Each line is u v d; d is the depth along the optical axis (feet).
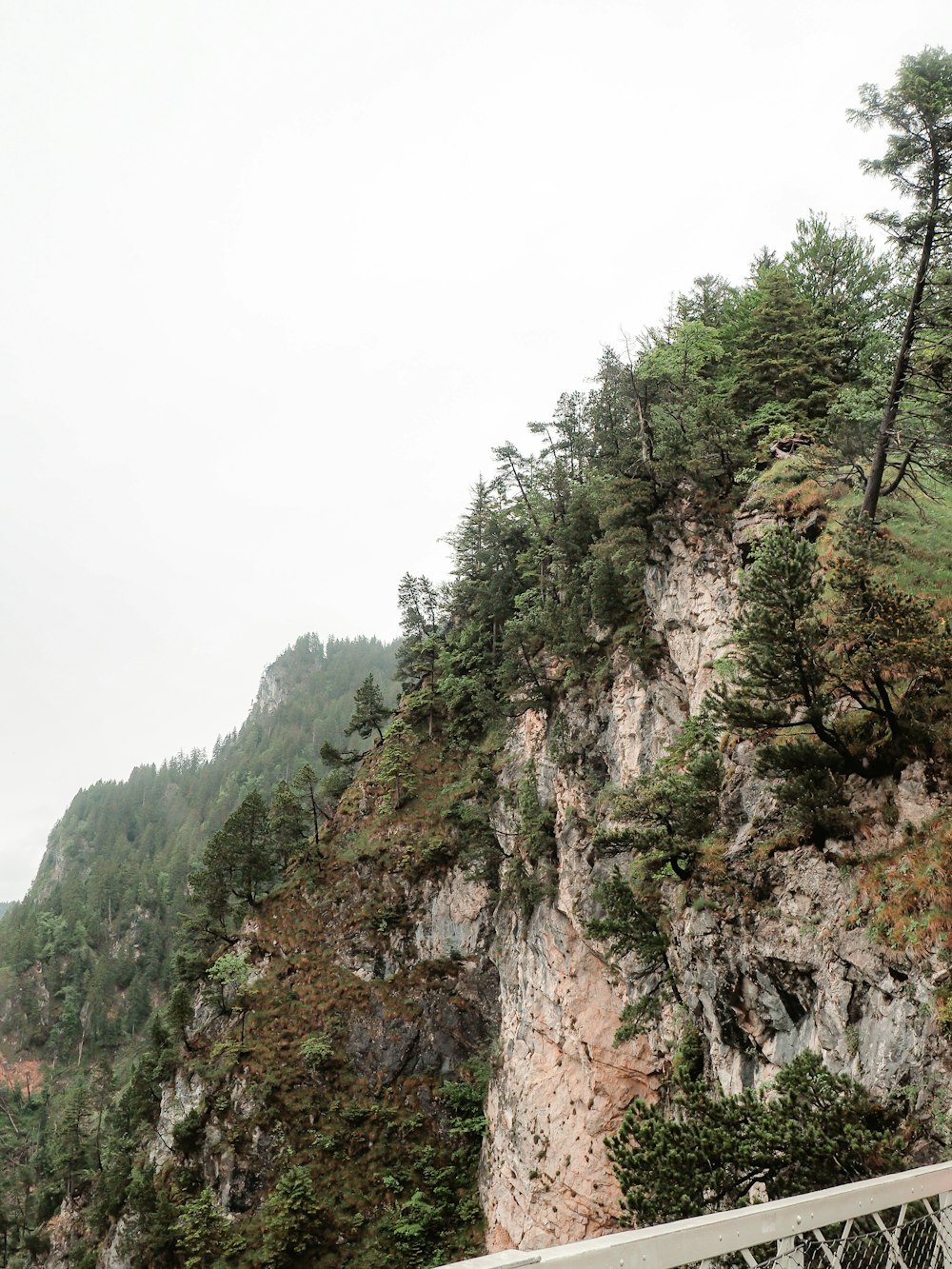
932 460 82.07
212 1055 151.84
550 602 145.79
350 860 175.63
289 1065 146.30
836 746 59.21
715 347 125.08
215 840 184.34
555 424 175.63
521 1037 119.96
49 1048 410.72
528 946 122.01
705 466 104.94
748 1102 49.34
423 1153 133.69
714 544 101.45
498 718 170.19
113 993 432.25
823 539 81.35
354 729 227.20
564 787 119.85
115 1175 174.09
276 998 157.89
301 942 166.91
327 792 214.48
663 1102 84.64
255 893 193.16
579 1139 100.17
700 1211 44.27
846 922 55.67
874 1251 20.75
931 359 75.92
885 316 120.98
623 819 78.84
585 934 98.02
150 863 543.80
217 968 161.07
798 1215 18.88
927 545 74.64
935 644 53.98
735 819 70.85
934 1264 22.09
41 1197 239.91
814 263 134.10
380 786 188.03
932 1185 22.67
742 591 61.11
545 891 117.80
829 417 99.35
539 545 164.55
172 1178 140.67
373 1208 127.44
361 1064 146.92
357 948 162.30
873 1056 49.88
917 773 55.72
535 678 136.56
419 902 163.73
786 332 114.21
